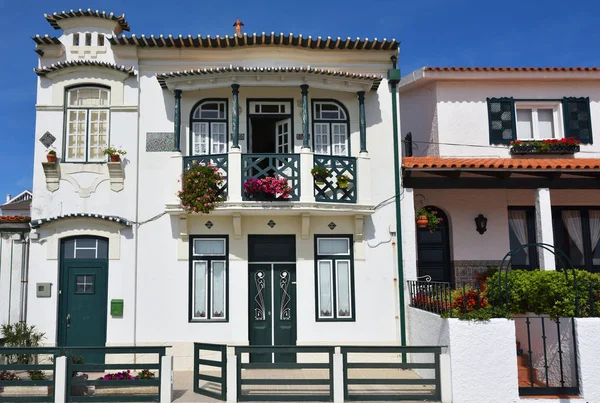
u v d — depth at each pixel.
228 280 10.77
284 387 8.82
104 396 8.04
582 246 12.30
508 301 8.00
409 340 10.64
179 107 10.97
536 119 12.83
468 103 12.73
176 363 10.48
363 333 10.80
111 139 11.02
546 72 12.52
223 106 11.38
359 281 10.94
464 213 12.22
